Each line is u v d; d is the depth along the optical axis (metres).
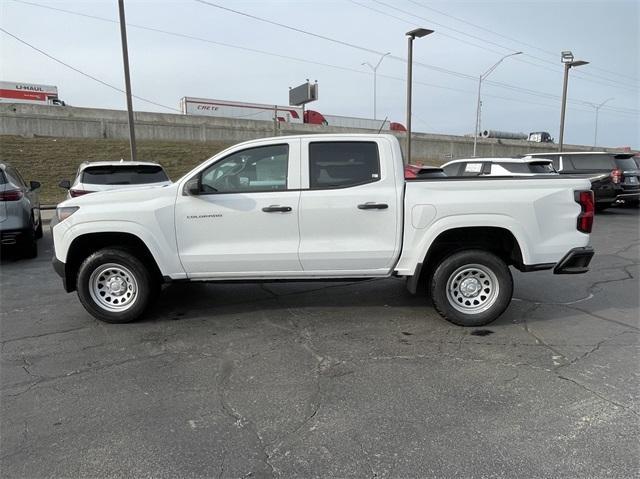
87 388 3.70
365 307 5.68
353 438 3.00
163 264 4.93
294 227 4.86
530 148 51.50
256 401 3.47
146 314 5.39
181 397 3.54
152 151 28.27
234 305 5.79
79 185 9.34
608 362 4.09
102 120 30.47
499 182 4.89
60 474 2.68
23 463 2.78
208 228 4.89
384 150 4.92
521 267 4.94
